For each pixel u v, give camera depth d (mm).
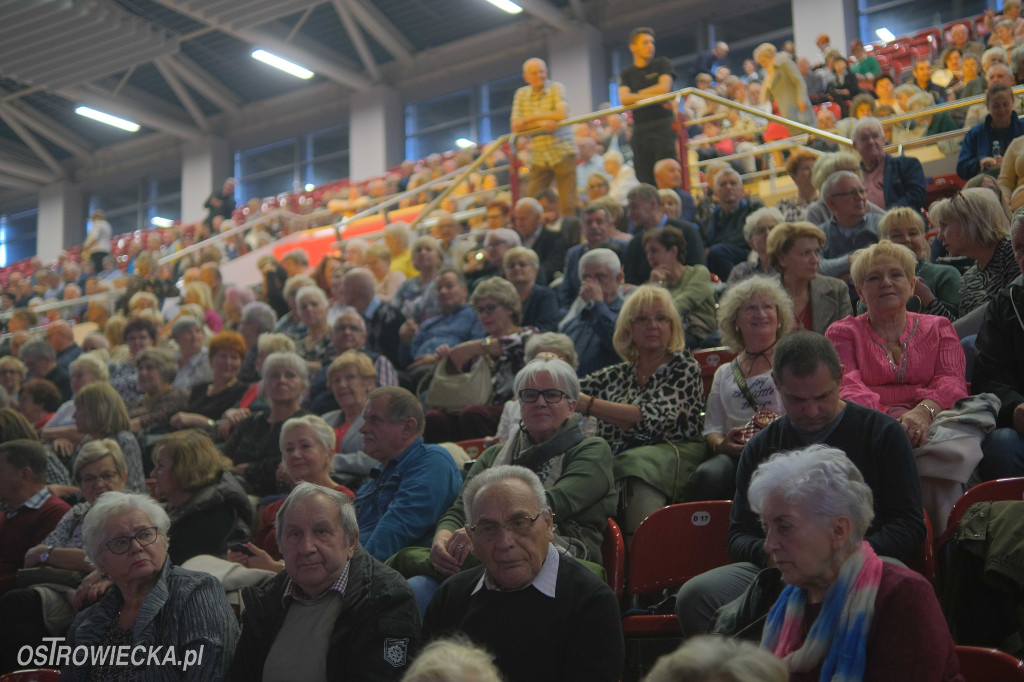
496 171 9008
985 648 2264
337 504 2896
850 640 2068
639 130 8078
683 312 5203
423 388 5352
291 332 7270
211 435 5785
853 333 3553
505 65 18484
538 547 2633
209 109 21000
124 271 14891
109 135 21625
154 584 3045
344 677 2734
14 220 23062
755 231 5496
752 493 2256
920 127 8547
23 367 7832
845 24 15656
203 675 2904
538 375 3457
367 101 19375
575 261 6367
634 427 3818
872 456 2725
